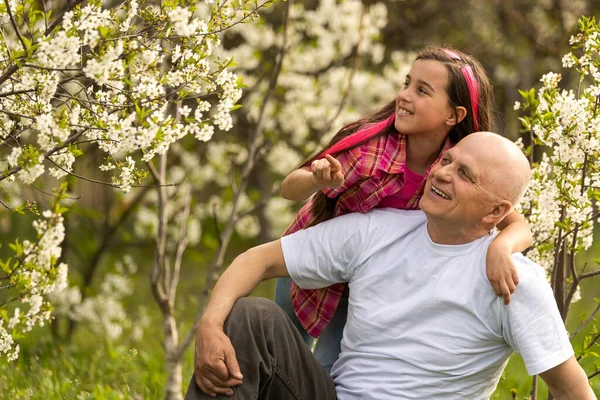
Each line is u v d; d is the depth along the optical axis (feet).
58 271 11.83
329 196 13.16
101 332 30.32
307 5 34.99
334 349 14.16
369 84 32.55
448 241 11.80
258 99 30.50
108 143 12.14
